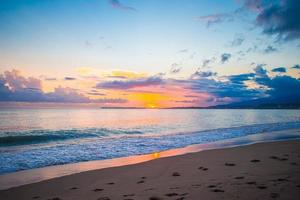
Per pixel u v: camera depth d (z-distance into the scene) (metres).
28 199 6.61
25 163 11.34
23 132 24.39
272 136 22.45
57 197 6.54
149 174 8.71
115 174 8.95
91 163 11.41
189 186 6.50
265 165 8.89
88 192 6.84
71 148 15.86
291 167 8.41
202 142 18.84
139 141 19.45
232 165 9.21
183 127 34.06
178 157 11.71
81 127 31.75
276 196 5.19
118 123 41.78
